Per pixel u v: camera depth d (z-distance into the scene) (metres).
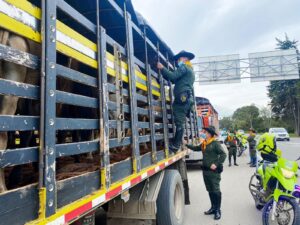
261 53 24.14
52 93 1.94
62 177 2.38
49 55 1.94
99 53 2.71
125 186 2.99
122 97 3.22
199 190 8.55
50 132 1.88
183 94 5.40
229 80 24.47
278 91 54.66
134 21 4.19
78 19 2.43
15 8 1.73
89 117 3.65
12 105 2.06
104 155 2.59
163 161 4.70
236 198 7.39
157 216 4.43
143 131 4.43
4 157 1.57
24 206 1.65
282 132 32.31
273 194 4.68
